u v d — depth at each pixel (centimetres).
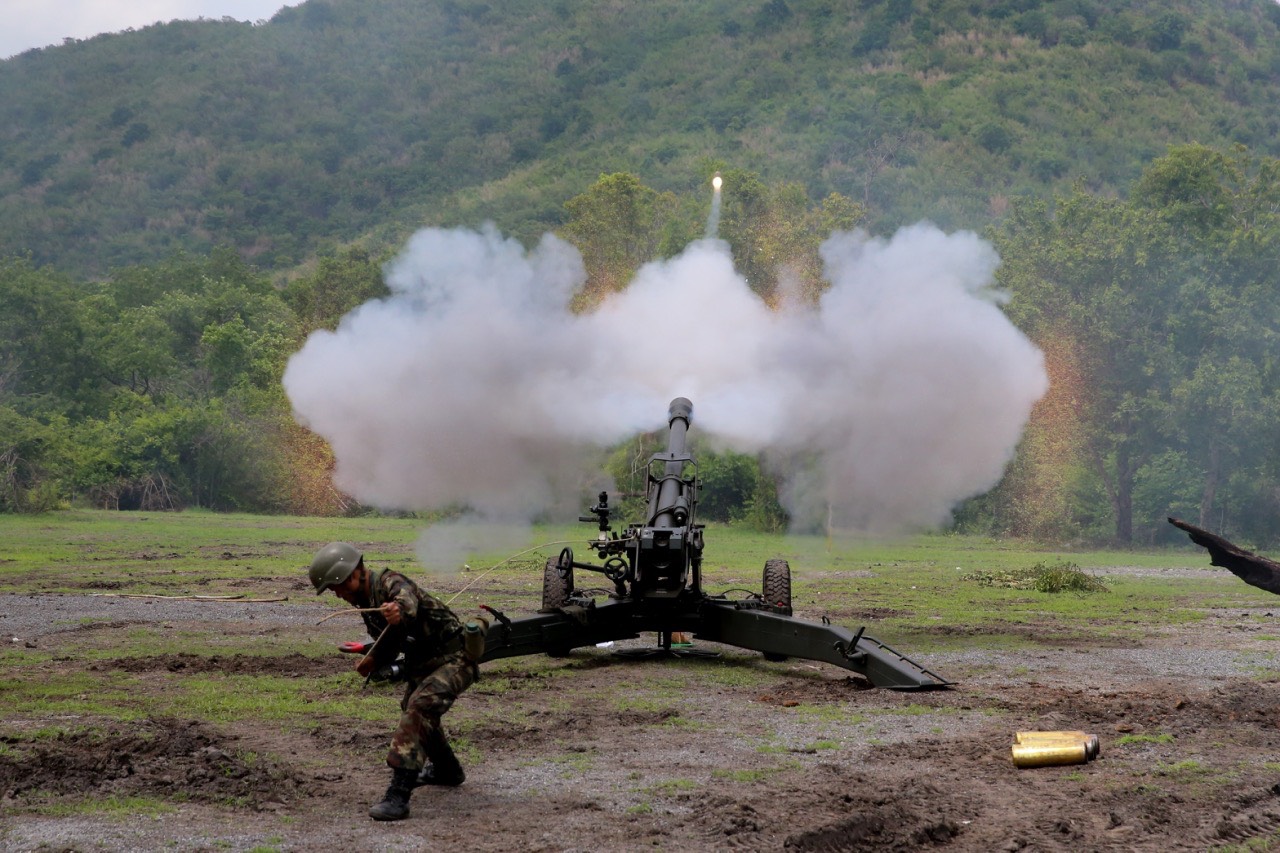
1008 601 2041
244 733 870
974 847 635
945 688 1105
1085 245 4438
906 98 16600
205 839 621
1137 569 3094
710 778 763
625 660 1288
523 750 841
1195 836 655
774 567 1338
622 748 850
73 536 3497
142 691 1030
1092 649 1415
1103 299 4341
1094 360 4388
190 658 1202
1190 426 4416
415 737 680
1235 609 1950
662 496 1334
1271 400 4284
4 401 6844
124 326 7450
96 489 5853
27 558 2627
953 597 2100
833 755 835
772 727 930
